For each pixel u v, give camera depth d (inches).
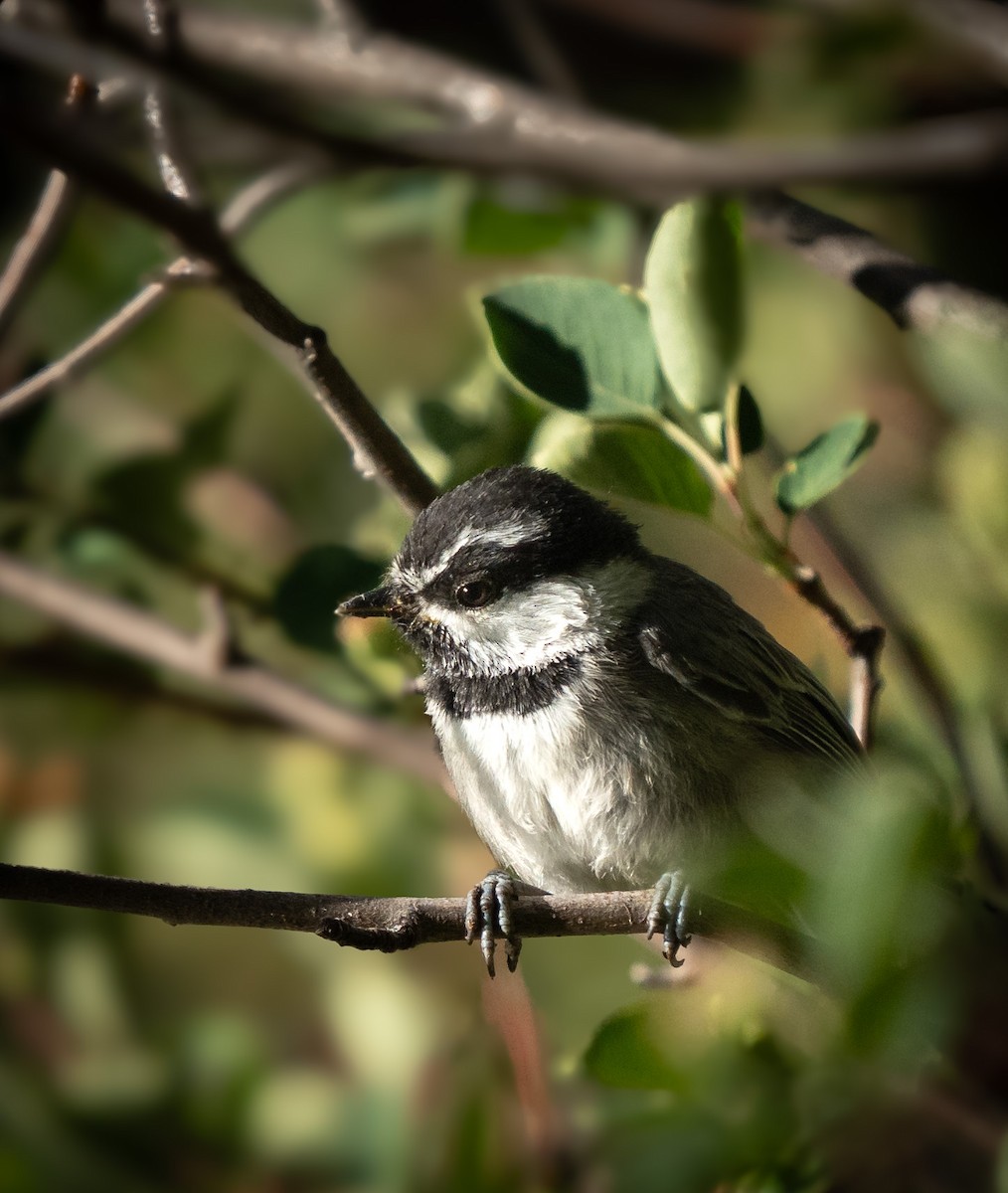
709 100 530.6
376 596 382.9
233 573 467.5
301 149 236.8
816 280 512.1
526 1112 298.5
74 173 215.6
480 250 424.2
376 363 540.4
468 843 423.5
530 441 386.6
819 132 500.7
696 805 366.3
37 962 395.5
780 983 275.1
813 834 343.3
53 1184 330.0
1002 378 336.5
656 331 313.3
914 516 412.8
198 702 438.0
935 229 512.1
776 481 320.8
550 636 372.2
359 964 384.2
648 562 394.0
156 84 239.8
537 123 371.6
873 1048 229.6
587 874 375.2
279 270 541.0
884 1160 270.1
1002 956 238.1
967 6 348.5
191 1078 345.7
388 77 420.8
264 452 533.3
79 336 510.3
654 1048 271.1
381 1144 332.5
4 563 429.7
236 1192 336.5
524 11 479.2
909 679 362.0
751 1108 273.7
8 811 450.3
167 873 419.8
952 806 268.8
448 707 380.2
